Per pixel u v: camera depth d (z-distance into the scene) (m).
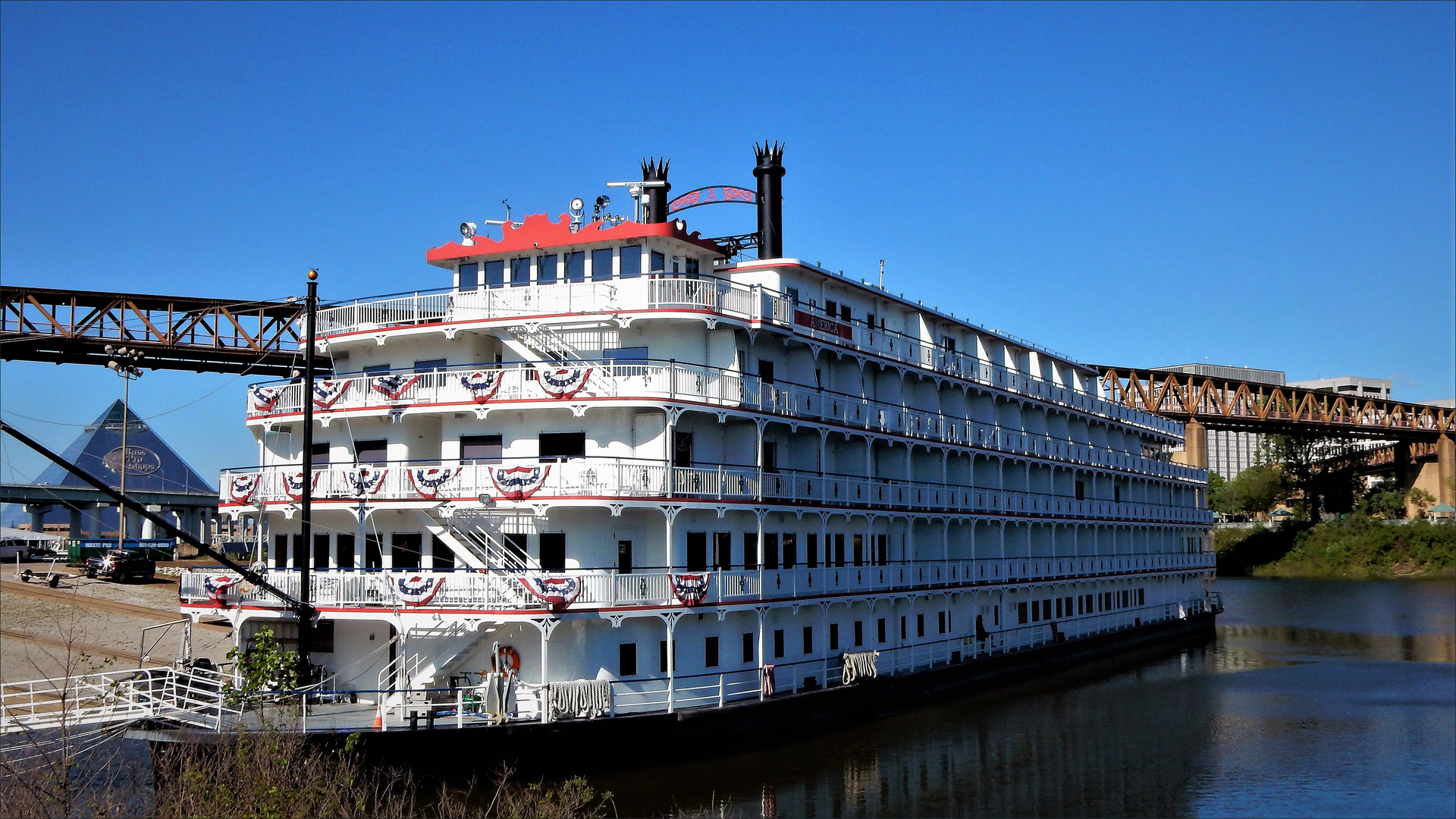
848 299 50.53
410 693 37.59
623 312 39.25
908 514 50.94
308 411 36.84
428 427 41.72
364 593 37.50
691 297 40.22
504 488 37.59
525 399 38.44
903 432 51.03
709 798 36.03
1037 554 64.62
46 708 40.84
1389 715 52.84
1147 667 67.56
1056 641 64.62
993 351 64.38
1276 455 187.12
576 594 35.97
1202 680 62.47
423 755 33.03
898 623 50.94
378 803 28.92
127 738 32.25
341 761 28.25
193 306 75.81
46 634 55.75
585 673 37.09
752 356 43.22
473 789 33.31
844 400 47.19
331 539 41.34
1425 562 147.50
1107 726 49.69
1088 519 70.06
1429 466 179.75
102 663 51.53
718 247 45.09
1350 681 62.53
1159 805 38.25
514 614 35.66
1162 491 86.62
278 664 35.59
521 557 38.69
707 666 40.19
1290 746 46.44
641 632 38.34
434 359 42.19
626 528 39.16
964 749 44.28
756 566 42.94
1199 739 47.59
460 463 39.69
